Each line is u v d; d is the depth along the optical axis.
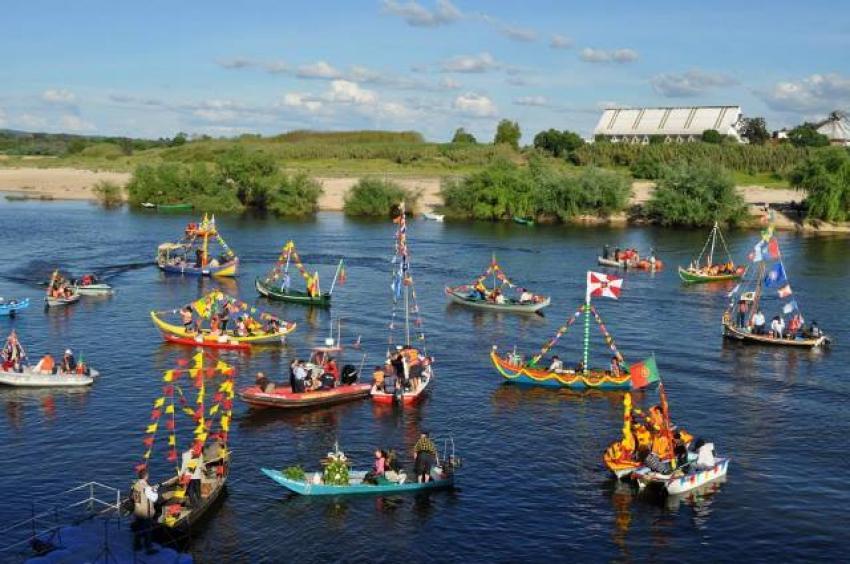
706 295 95.25
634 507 41.09
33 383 57.38
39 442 47.84
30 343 69.12
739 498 42.09
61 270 103.75
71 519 38.59
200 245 128.12
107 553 32.50
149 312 81.50
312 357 59.34
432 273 107.69
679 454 44.38
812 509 41.00
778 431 51.41
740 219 161.00
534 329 77.31
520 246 134.50
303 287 96.88
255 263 114.06
